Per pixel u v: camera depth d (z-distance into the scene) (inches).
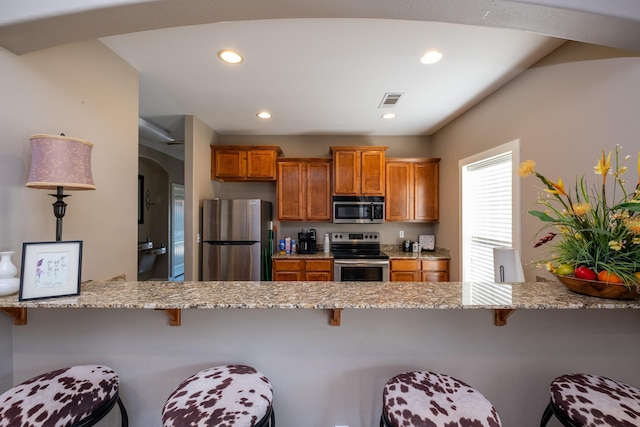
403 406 38.0
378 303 43.0
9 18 46.7
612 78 60.0
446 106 115.5
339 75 89.5
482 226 114.0
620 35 51.4
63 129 60.5
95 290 50.0
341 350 52.2
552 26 51.2
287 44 72.8
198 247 131.6
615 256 42.8
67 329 52.2
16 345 52.1
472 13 49.4
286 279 137.6
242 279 130.9
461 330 52.2
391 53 77.0
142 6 47.2
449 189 138.8
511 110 92.1
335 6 48.4
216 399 39.1
